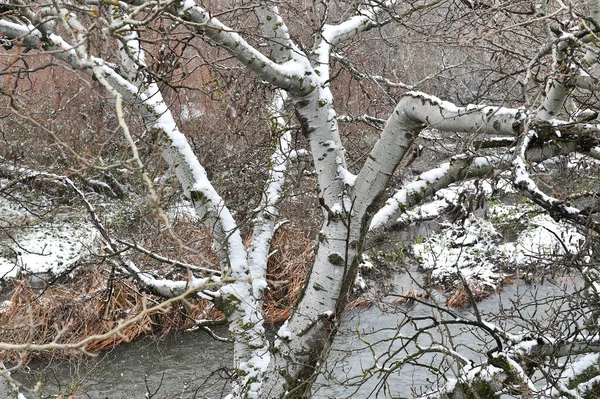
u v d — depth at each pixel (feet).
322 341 23.76
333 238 23.36
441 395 21.38
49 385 32.78
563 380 21.91
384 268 53.78
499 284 46.73
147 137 23.79
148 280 24.58
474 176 22.36
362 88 29.22
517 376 20.18
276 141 27.89
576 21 19.21
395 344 40.24
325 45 24.27
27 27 19.25
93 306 34.94
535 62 20.48
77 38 13.73
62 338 29.12
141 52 23.84
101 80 11.62
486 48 23.85
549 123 19.31
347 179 23.25
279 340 24.39
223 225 23.34
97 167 11.64
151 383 36.91
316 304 23.68
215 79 20.25
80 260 28.96
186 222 35.70
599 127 19.33
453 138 26.08
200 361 39.70
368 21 26.03
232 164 31.65
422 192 23.03
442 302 47.70
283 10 30.37
